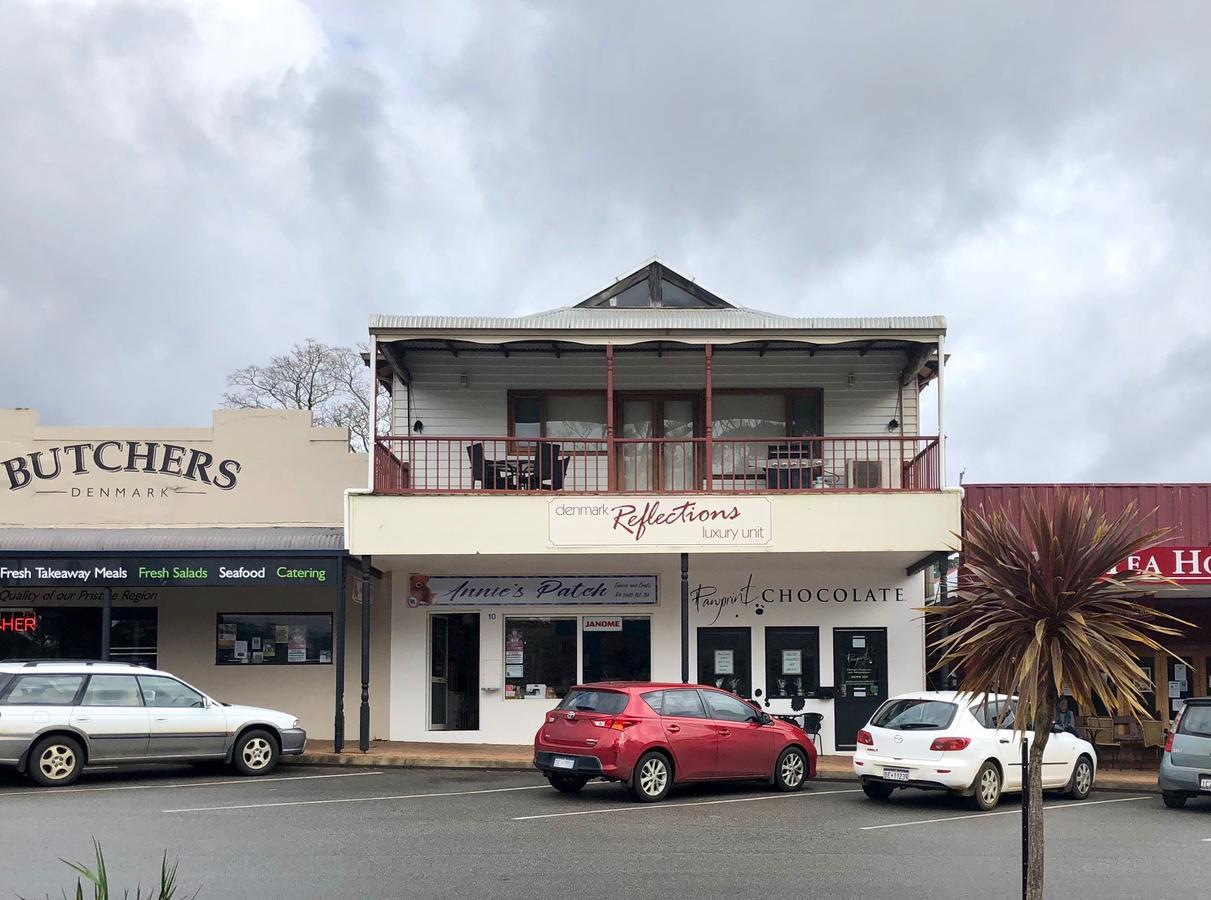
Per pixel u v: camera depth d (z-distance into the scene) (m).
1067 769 15.91
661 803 14.47
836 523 18.62
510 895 9.25
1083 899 9.50
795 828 12.68
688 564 19.78
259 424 20.95
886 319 19.12
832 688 21.03
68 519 20.45
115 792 14.40
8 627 20.45
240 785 15.33
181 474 20.73
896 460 21.75
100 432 20.66
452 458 21.70
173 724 15.67
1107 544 7.27
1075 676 7.14
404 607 21.12
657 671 21.16
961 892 9.60
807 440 19.38
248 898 9.05
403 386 22.06
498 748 19.91
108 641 18.14
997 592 7.41
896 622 21.16
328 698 20.86
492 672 21.16
